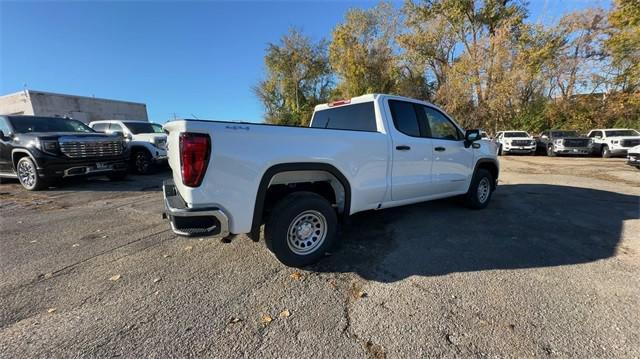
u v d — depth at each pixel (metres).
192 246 3.71
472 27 24.75
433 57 26.59
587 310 2.35
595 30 22.31
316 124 4.87
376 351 1.96
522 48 21.59
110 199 6.39
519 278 2.86
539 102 24.44
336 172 3.22
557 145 17.17
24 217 5.02
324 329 2.17
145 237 4.03
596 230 4.20
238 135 2.63
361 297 2.58
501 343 2.00
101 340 2.06
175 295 2.62
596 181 8.51
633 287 2.67
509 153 19.06
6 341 2.05
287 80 36.72
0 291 2.69
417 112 4.27
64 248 3.67
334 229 3.27
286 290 2.71
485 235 4.03
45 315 2.34
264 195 2.80
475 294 2.59
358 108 4.12
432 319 2.27
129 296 2.61
